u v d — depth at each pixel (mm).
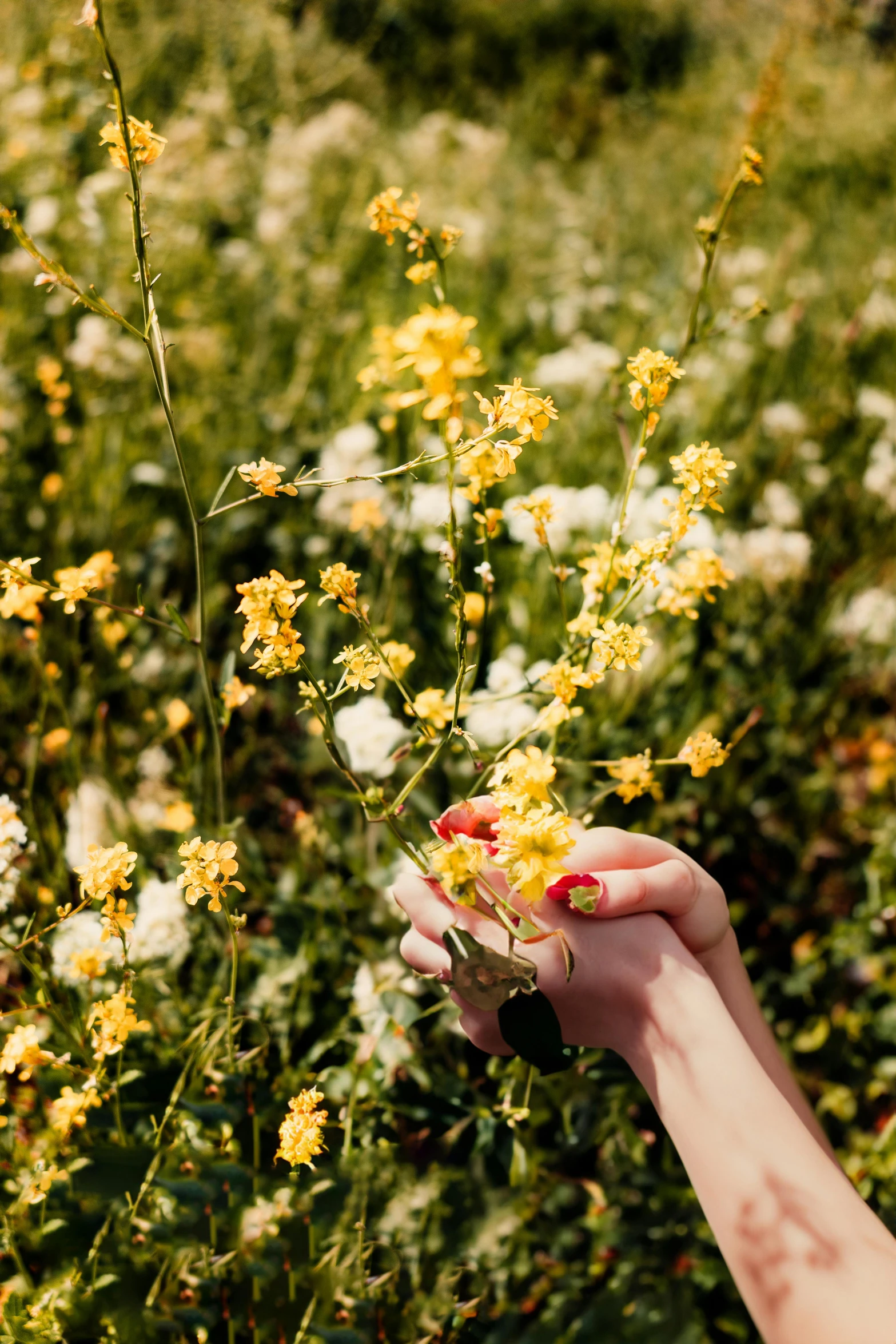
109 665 1328
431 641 1303
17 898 941
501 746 1033
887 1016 1170
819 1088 1131
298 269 2162
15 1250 832
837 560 1923
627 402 1787
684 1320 913
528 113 3990
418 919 707
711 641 1442
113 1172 871
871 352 2334
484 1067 992
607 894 672
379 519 1099
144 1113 912
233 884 747
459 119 3811
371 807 777
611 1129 982
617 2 4957
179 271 2035
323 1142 776
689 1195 964
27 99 2201
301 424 1756
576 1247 961
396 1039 930
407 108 3787
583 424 1793
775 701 1450
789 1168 622
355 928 1051
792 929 1306
